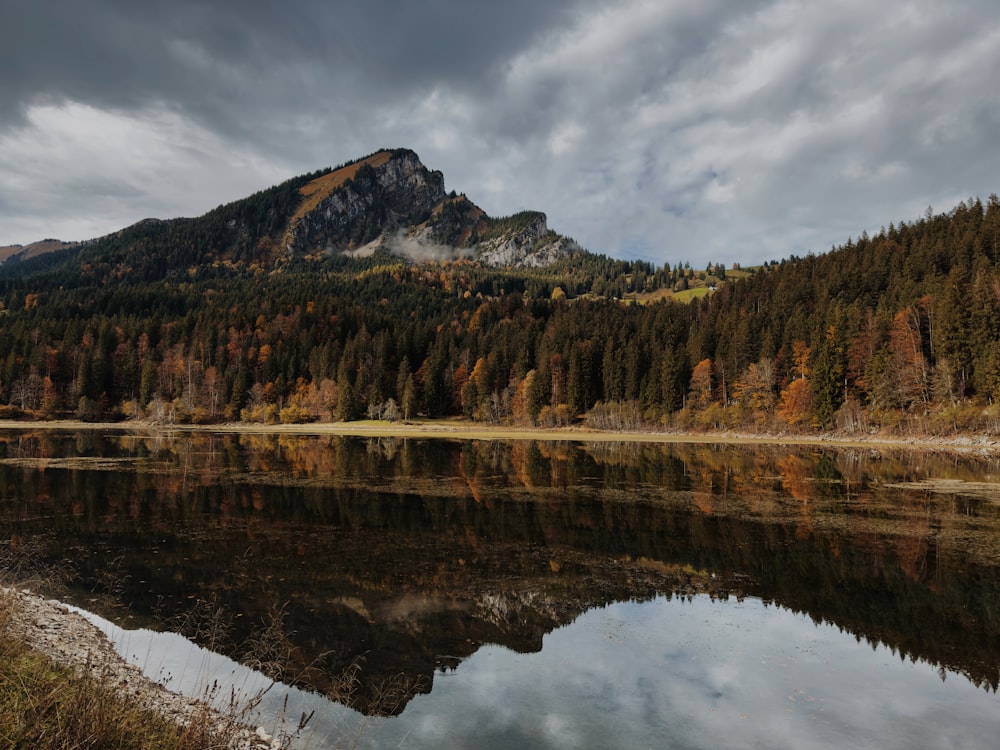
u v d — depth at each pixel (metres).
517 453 60.19
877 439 72.88
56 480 34.41
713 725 9.28
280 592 15.49
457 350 136.25
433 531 22.92
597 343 119.94
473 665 11.43
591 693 10.34
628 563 18.80
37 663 8.54
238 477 37.62
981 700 10.27
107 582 15.95
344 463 47.75
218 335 136.62
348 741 8.41
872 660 11.90
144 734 7.04
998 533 23.02
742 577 17.38
